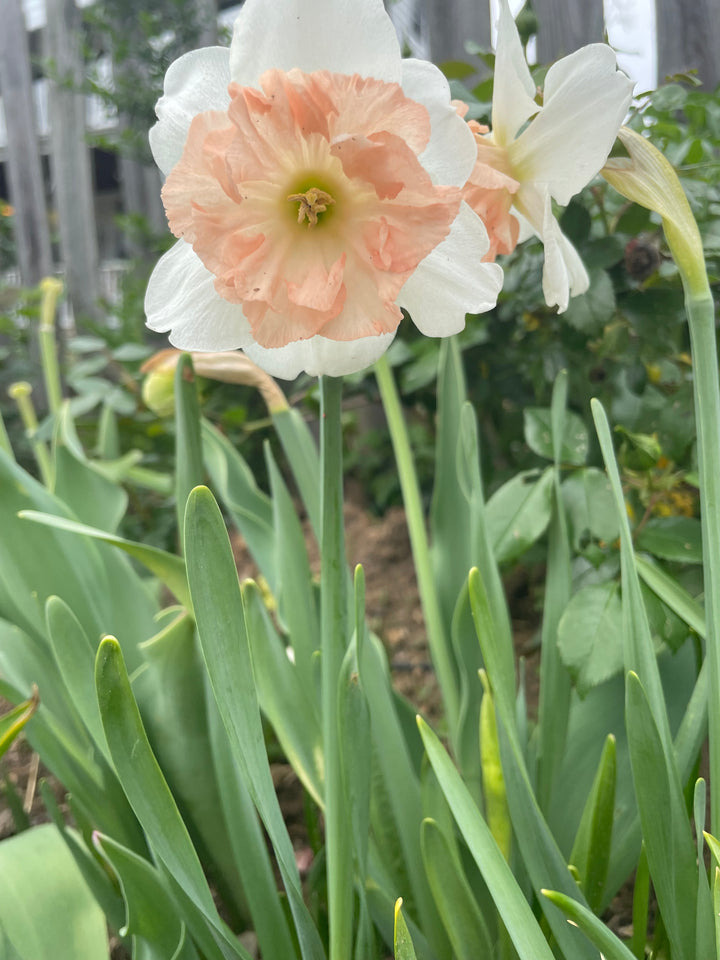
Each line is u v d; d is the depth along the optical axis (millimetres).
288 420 371
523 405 581
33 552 342
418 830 309
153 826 223
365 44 213
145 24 946
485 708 278
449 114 217
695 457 432
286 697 316
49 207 1384
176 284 229
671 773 251
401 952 202
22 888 270
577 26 664
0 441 379
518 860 288
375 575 709
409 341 643
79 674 274
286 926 279
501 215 249
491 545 361
